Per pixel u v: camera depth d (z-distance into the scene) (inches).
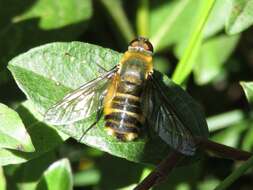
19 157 3.7
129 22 5.4
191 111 3.7
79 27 4.8
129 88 3.8
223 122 5.0
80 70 3.8
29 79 3.7
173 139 3.6
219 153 3.7
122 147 3.7
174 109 3.7
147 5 5.3
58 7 4.8
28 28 4.8
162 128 3.7
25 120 3.8
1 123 3.5
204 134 3.7
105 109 3.8
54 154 4.2
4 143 3.4
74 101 3.7
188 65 4.5
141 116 3.8
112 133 3.7
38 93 3.7
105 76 3.8
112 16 5.4
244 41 5.5
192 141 3.6
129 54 3.9
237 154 3.7
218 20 4.9
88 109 3.7
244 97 5.5
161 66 5.3
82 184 4.9
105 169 4.3
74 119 3.7
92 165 4.9
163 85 3.8
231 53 5.1
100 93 3.8
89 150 5.0
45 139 3.8
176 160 3.6
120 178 4.3
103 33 5.5
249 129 4.9
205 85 5.3
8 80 4.7
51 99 3.7
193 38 4.4
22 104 3.8
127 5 5.5
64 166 3.8
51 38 4.8
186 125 3.7
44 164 4.2
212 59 5.0
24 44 4.7
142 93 3.8
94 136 3.7
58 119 3.7
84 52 3.8
